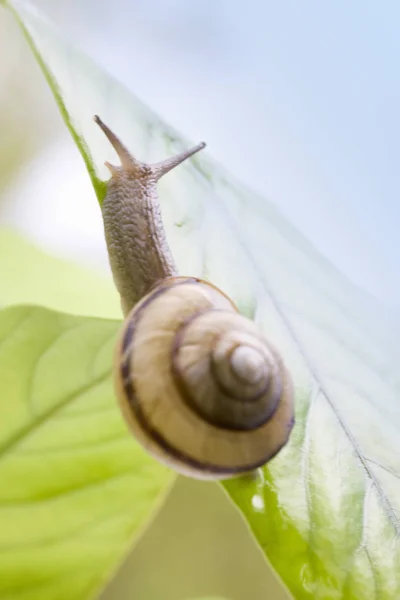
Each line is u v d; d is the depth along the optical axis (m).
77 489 0.12
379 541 0.13
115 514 0.12
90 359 0.12
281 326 0.14
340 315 0.15
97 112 0.13
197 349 0.13
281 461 0.13
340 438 0.13
